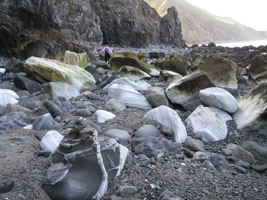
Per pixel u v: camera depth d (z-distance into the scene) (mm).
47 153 2799
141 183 2463
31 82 6020
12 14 11414
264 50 20844
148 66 9219
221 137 3717
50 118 3791
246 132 3945
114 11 29531
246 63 13438
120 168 2613
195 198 2273
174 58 11578
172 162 2920
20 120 3842
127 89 5398
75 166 2287
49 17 12391
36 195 2152
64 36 13305
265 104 4082
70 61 8398
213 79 7164
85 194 2172
